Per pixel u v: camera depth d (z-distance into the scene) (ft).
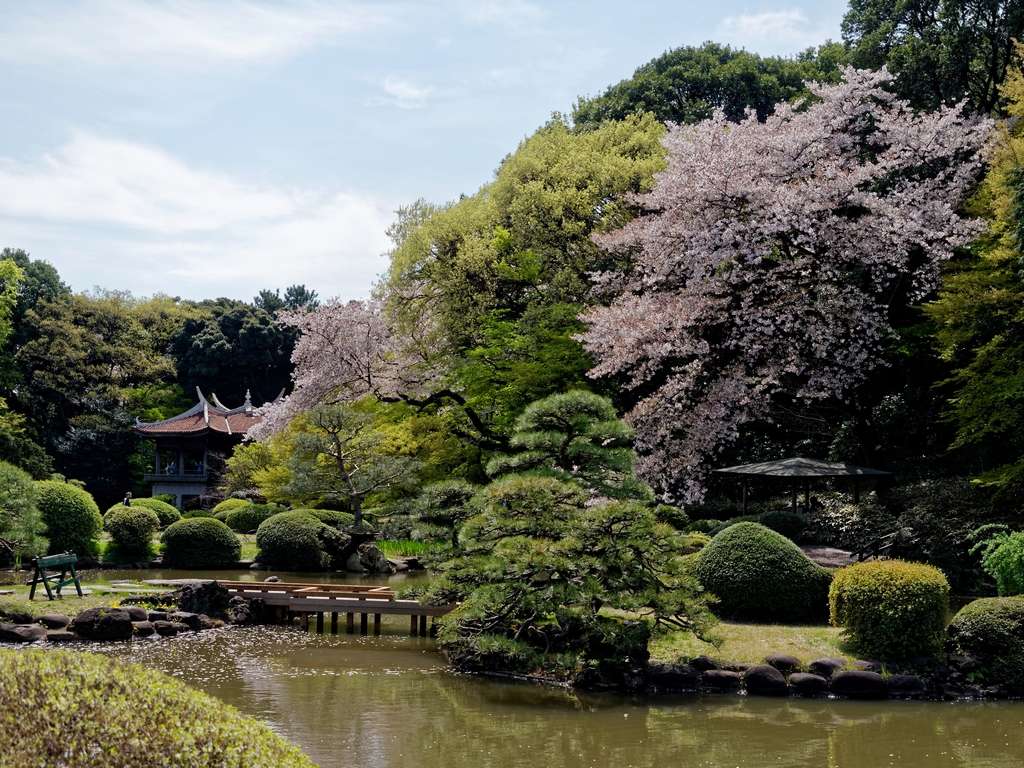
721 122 63.77
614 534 35.83
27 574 64.23
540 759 26.61
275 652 43.60
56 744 12.23
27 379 127.65
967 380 58.29
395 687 35.99
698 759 26.78
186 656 42.29
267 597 52.01
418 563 78.18
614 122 84.99
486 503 39.73
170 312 156.76
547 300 72.90
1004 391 48.01
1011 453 56.49
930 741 28.73
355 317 73.46
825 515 56.85
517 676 37.81
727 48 107.34
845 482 65.82
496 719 31.07
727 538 42.24
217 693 34.71
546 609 36.73
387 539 85.71
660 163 74.28
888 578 35.96
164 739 12.75
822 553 52.13
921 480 57.62
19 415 108.58
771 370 58.49
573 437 40.78
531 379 65.21
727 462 74.49
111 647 44.06
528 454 40.83
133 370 137.80
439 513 43.06
